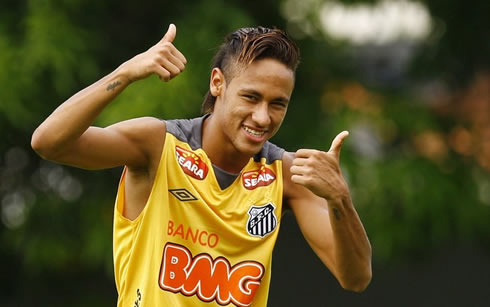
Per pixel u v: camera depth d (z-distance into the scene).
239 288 14.38
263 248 14.58
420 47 44.41
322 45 43.84
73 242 41.00
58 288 43.59
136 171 14.12
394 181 40.00
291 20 42.59
